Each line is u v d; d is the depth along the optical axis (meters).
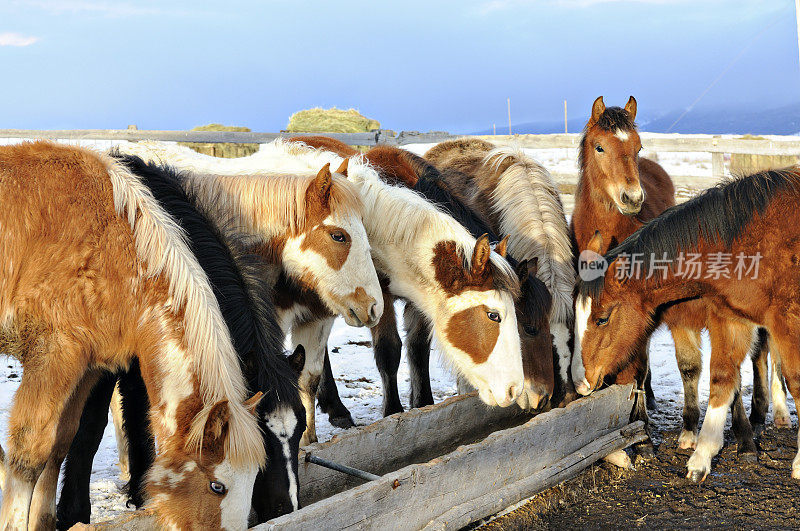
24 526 2.99
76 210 3.10
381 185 4.57
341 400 5.98
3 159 3.14
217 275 3.24
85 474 3.54
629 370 4.89
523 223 5.06
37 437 3.03
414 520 3.21
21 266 3.04
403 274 4.54
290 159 4.74
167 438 2.95
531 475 3.90
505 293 4.18
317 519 2.76
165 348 3.02
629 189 5.38
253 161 4.74
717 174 11.96
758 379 5.27
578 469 4.18
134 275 3.09
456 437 4.44
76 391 3.31
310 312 4.42
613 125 5.47
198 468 2.78
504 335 4.17
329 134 12.76
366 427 3.82
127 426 3.63
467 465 3.48
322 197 3.97
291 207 4.04
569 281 4.91
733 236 4.33
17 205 3.05
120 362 3.25
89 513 3.56
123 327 3.13
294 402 3.08
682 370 4.94
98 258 3.07
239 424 2.73
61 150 3.26
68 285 3.04
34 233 3.05
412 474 3.17
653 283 4.54
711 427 4.52
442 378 6.57
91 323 3.08
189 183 3.87
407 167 5.23
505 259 4.33
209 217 3.52
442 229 4.37
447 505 3.39
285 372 3.14
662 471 4.57
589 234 5.83
